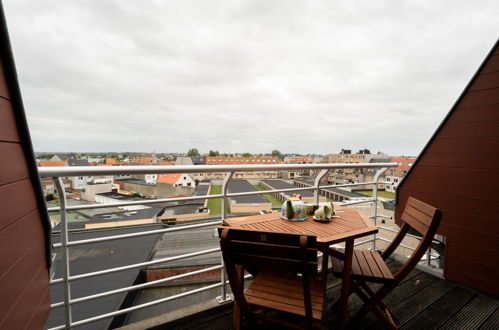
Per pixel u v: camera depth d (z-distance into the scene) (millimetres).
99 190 40562
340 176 22000
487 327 1790
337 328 1769
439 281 2400
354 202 2688
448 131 2414
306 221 1662
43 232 1084
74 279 1356
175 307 6844
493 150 2084
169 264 8430
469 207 2254
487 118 2119
